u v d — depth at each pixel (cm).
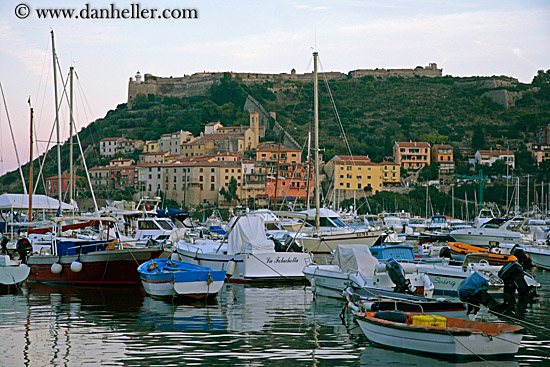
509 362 1705
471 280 2264
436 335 1728
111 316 2311
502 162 17325
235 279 3195
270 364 1684
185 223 4984
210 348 1844
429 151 17650
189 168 16188
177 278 2589
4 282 2947
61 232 3428
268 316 2306
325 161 16988
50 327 2128
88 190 15538
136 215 5116
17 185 14675
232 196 15400
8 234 4016
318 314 2344
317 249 4000
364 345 1873
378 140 19525
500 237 4759
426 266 2906
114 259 2984
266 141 19225
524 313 2423
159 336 1992
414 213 14212
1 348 1844
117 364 1688
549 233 5416
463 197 14950
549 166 16825
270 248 3209
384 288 2373
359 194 15225
